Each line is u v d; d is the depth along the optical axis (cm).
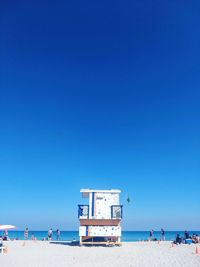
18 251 3272
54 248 3597
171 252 3134
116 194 3931
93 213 3831
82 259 2648
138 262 2467
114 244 3878
